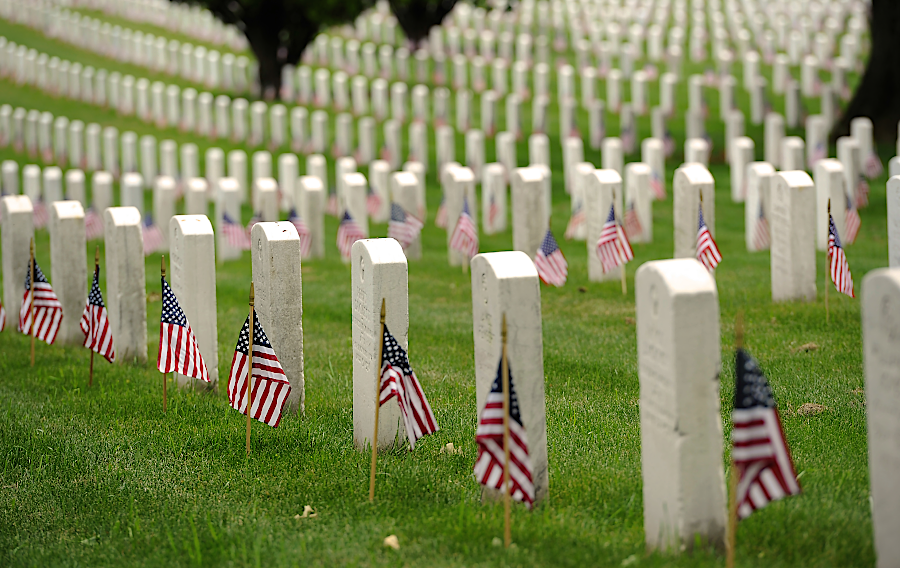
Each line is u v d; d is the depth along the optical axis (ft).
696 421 23.35
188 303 40.63
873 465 21.22
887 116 108.17
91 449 35.06
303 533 27.12
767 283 57.98
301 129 121.49
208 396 41.04
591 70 136.67
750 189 70.64
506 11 126.21
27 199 55.98
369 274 31.78
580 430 34.22
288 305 37.35
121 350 46.93
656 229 82.64
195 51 176.24
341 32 187.73
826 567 23.12
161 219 85.20
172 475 32.37
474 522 26.32
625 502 27.66
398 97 131.44
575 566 23.47
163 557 26.12
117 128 140.26
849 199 67.31
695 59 161.38
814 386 37.65
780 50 162.09
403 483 29.94
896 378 20.30
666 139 111.96
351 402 39.37
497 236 82.94
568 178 100.99
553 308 55.31
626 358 43.52
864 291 21.09
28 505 30.66
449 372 43.11
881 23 107.14
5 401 41.50
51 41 197.47
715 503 23.71
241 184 103.35
